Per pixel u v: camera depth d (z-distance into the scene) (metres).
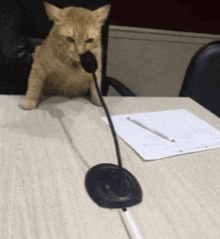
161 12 1.49
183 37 1.60
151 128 0.62
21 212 0.36
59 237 0.33
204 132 0.63
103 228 0.35
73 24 0.56
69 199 0.39
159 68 1.71
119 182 0.41
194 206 0.40
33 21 0.93
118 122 0.64
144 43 1.58
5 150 0.48
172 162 0.50
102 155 0.50
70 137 0.55
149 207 0.39
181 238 0.35
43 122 0.60
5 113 0.62
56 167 0.46
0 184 0.40
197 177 0.47
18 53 0.96
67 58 0.60
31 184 0.41
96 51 0.63
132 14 1.46
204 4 1.52
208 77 0.92
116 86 0.94
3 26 0.93
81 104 0.72
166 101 0.81
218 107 0.98
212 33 1.65
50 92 0.73
